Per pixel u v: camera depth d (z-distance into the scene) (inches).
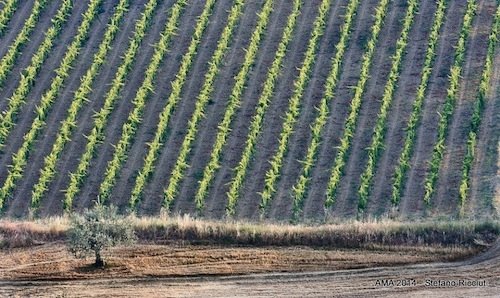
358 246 5162.4
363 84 6382.9
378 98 6343.5
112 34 6963.6
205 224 5319.9
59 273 5064.0
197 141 6131.9
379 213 5541.3
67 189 5841.5
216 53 6643.7
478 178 5693.9
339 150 5920.3
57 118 6392.7
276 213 5600.4
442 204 5551.2
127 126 6136.8
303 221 5492.1
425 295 4763.8
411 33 6850.4
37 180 5964.6
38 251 5265.8
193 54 6742.1
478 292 4771.2
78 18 7219.5
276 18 7062.0
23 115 6427.2
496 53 6638.8
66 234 5354.3
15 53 6845.5
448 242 5137.8
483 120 6131.9
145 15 7042.3
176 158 6038.4
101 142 6166.3
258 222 5502.0
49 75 6727.4
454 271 4933.6
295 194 5664.4
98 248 5039.4
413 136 5994.1
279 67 6599.4
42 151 6156.5
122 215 5620.1
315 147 5954.7
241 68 6579.7
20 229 5388.8
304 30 6939.0
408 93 6373.0
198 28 6914.4
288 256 5108.3
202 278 4977.9
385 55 6678.2
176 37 6963.6
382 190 5703.7
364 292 4810.5
